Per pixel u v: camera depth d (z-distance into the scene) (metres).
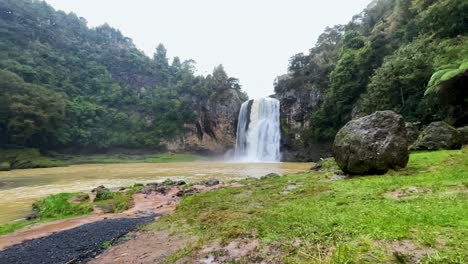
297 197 7.97
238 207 7.95
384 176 9.46
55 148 57.69
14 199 16.31
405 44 33.66
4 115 50.06
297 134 54.84
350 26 63.97
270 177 15.55
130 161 57.00
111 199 14.20
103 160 56.03
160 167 40.16
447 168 9.19
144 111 71.94
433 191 6.16
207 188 14.62
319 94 53.19
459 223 3.85
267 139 58.59
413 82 26.67
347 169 11.24
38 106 52.56
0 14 71.94
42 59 69.25
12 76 52.50
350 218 4.86
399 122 10.82
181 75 88.62
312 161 49.59
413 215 4.43
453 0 24.41
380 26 46.91
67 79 70.75
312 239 4.32
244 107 66.25
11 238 8.54
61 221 10.62
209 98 72.19
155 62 95.56
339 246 3.72
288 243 4.44
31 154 50.06
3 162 44.94
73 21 99.69
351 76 41.12
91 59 84.00
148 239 6.79
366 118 11.44
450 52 22.48
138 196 14.52
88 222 10.17
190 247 5.42
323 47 63.81
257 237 5.05
